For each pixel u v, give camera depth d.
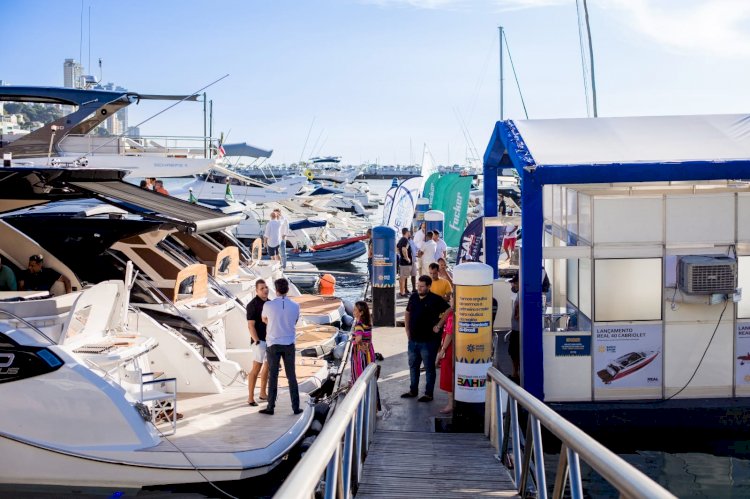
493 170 13.77
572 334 10.02
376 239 16.38
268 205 42.75
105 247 12.52
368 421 8.38
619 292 10.02
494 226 13.34
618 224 9.93
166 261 14.08
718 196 9.98
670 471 8.77
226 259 15.92
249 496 8.80
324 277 21.39
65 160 19.23
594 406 9.85
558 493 4.99
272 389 10.11
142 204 11.77
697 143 10.41
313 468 3.73
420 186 31.33
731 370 10.09
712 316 10.04
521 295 9.93
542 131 11.01
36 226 12.50
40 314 9.00
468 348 9.46
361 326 10.57
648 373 10.07
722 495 8.10
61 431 8.42
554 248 9.89
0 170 11.22
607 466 3.63
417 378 10.98
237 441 9.01
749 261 10.03
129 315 10.90
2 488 8.41
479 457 8.28
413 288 20.58
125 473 8.38
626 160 9.81
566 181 9.66
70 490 8.43
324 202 52.19
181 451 8.49
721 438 9.71
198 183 42.78
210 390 11.04
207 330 12.16
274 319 10.07
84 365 8.54
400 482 7.36
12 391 8.44
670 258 10.02
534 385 9.86
